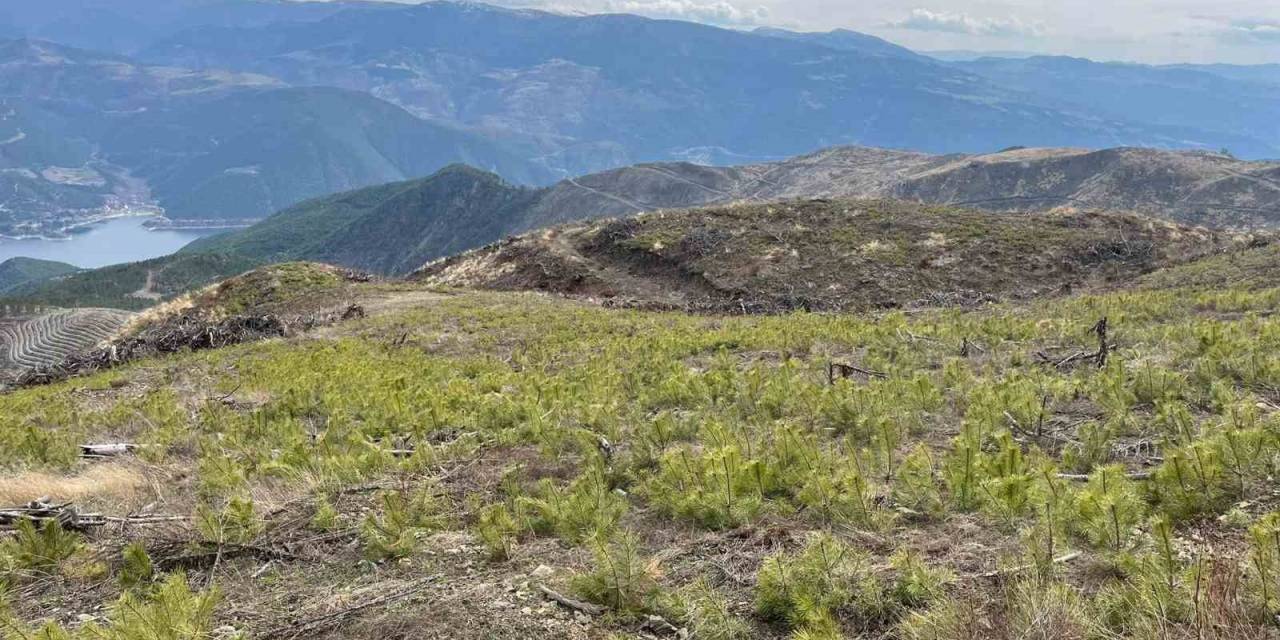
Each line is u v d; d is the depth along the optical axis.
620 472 7.98
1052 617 3.77
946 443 8.30
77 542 6.71
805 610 4.20
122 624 4.46
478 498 7.34
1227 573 3.94
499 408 11.25
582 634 4.53
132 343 31.56
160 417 14.46
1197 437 7.17
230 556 6.47
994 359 13.26
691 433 9.45
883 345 15.66
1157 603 3.73
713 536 5.90
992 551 4.96
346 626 4.81
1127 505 4.76
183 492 8.83
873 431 8.24
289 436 10.92
